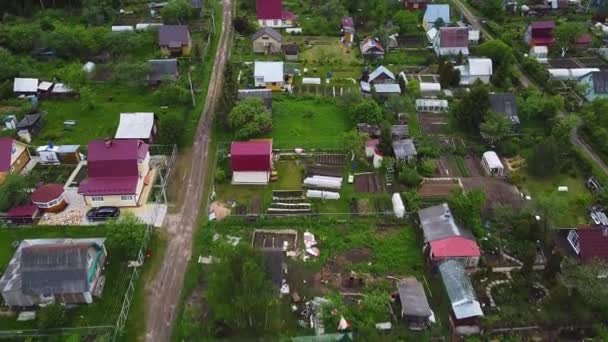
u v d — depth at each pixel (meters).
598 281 47.25
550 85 85.69
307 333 46.28
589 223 59.19
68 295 48.12
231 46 101.69
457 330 46.19
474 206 56.00
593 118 73.69
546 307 48.28
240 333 45.91
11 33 95.44
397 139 72.00
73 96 83.69
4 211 59.00
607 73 81.69
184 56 96.94
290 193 63.31
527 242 55.22
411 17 106.19
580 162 68.56
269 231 57.59
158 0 124.44
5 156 64.75
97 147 62.22
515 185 64.88
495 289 50.75
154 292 50.53
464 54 96.69
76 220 59.28
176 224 58.84
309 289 50.69
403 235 57.34
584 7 119.44
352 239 56.62
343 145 70.19
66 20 111.62
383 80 86.69
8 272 49.47
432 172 66.69
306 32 108.06
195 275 52.00
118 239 52.50
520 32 107.38
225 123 75.06
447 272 50.25
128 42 93.50
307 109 80.75
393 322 47.16
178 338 45.94
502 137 73.06
